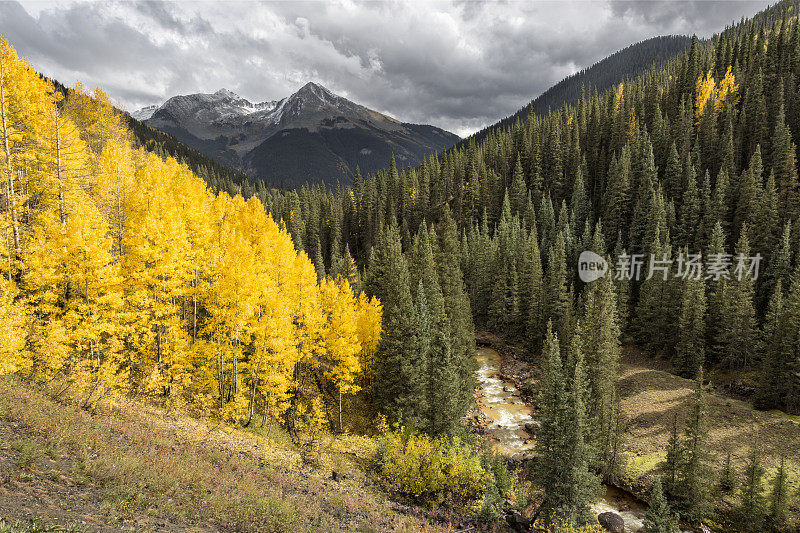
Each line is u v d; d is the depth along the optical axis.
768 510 28.25
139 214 25.34
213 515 13.17
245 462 19.66
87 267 20.64
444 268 58.94
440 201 116.06
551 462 23.98
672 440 32.28
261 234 42.38
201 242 30.88
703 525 29.33
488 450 33.34
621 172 86.38
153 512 11.59
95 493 11.35
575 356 34.44
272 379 26.97
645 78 154.50
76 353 21.75
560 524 22.59
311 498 18.34
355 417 38.22
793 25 114.00
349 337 34.72
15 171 24.66
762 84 97.56
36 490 10.20
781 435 36.34
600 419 35.84
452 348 38.00
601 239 75.06
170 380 25.30
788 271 56.41
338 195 123.38
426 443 26.61
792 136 87.00
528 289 67.62
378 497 21.91
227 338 26.03
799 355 39.88
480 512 22.86
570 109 145.50
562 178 109.19
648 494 32.44
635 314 68.19
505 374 58.69
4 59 24.00
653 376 50.41
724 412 40.84
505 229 86.50
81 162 29.58
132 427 17.89
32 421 14.06
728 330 51.62
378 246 80.81
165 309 23.52
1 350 16.86
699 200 74.88
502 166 120.50
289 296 35.25
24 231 22.72
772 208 61.88
